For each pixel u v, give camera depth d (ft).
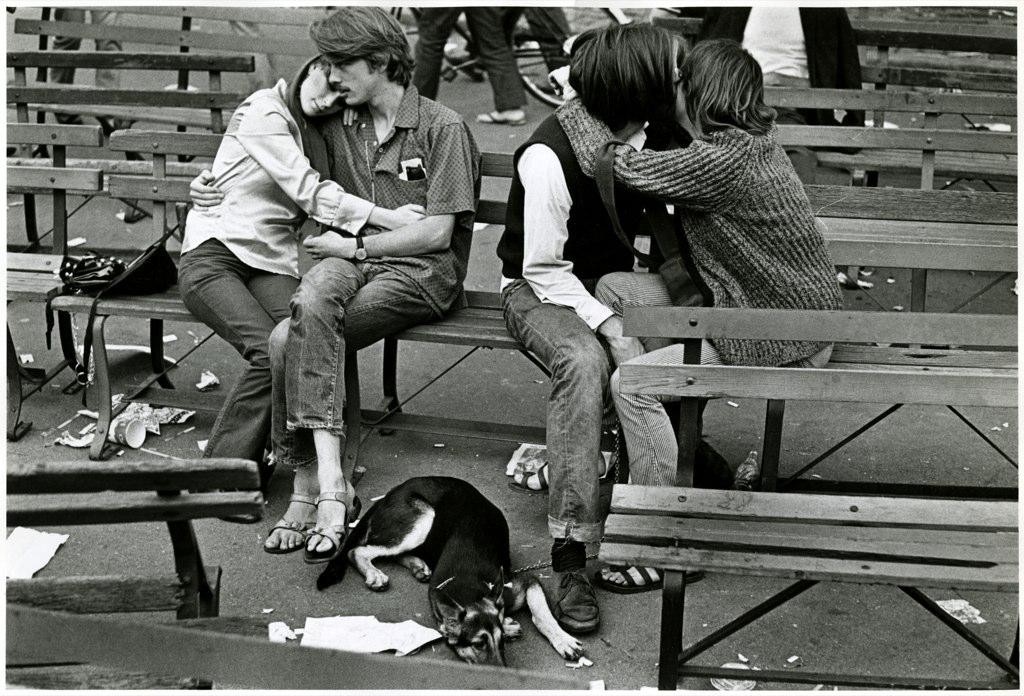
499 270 35.91
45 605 15.24
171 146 27.58
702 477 22.65
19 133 27.94
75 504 14.26
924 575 16.78
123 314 25.13
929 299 33.47
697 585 21.24
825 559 17.31
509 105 46.65
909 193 27.37
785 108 32.60
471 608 18.93
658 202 21.39
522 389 29.48
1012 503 18.92
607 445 24.52
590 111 21.61
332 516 21.97
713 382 18.02
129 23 53.62
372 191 24.58
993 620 20.29
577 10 52.85
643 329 18.19
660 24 35.60
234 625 15.43
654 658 19.20
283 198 25.46
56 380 28.91
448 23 42.88
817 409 28.40
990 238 25.61
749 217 20.74
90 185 27.32
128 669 14.26
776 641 19.56
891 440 26.81
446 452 26.05
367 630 19.52
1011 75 33.24
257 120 24.43
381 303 23.27
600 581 21.16
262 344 23.63
